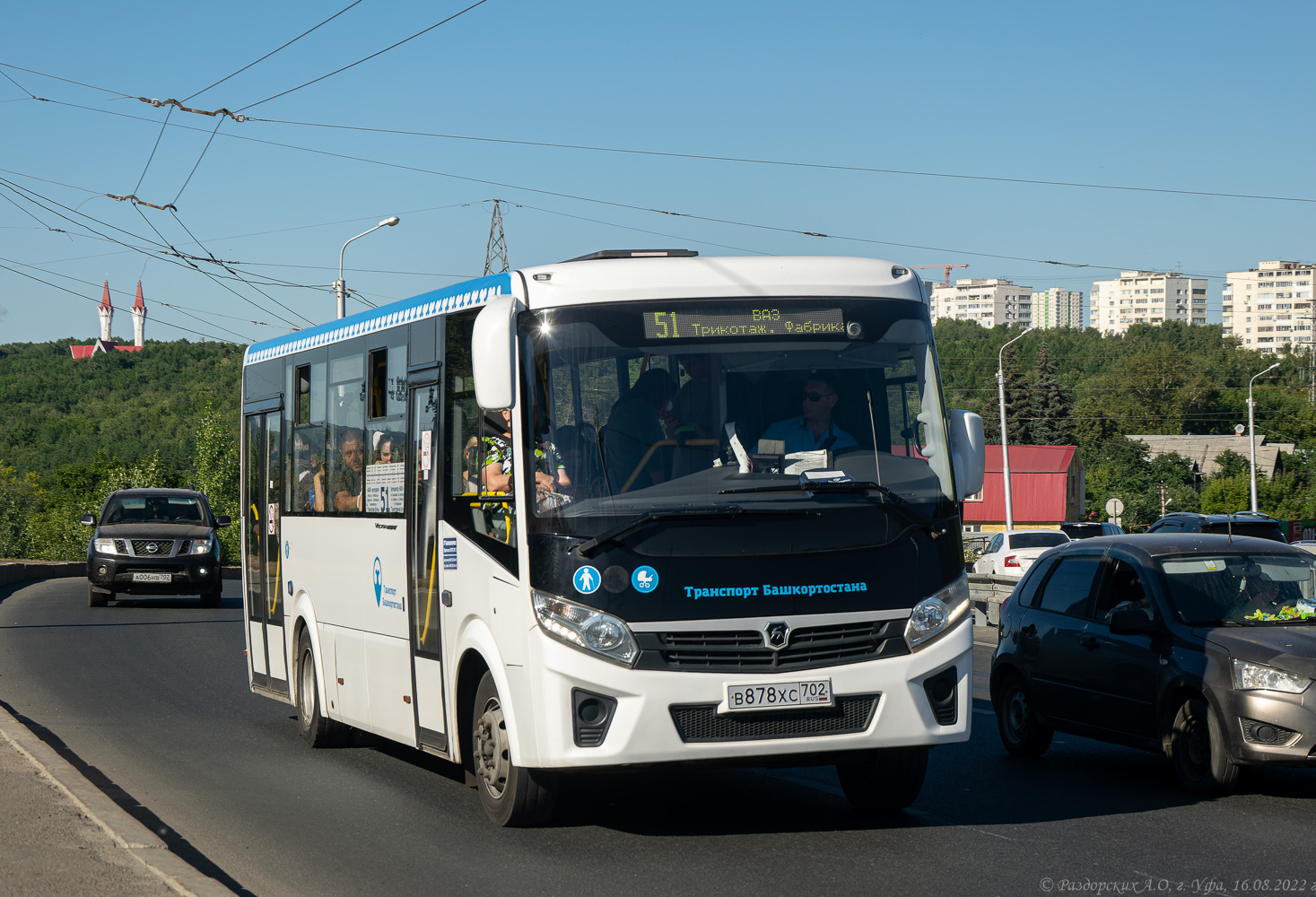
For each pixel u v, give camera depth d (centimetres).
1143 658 930
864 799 803
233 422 6750
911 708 702
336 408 1027
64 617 2281
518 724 705
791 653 689
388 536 908
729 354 728
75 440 9019
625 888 626
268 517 1195
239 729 1178
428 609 837
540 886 631
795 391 729
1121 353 15312
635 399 713
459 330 806
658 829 759
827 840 728
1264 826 767
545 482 701
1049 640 1036
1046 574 1094
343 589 998
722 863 674
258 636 1230
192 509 2598
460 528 785
